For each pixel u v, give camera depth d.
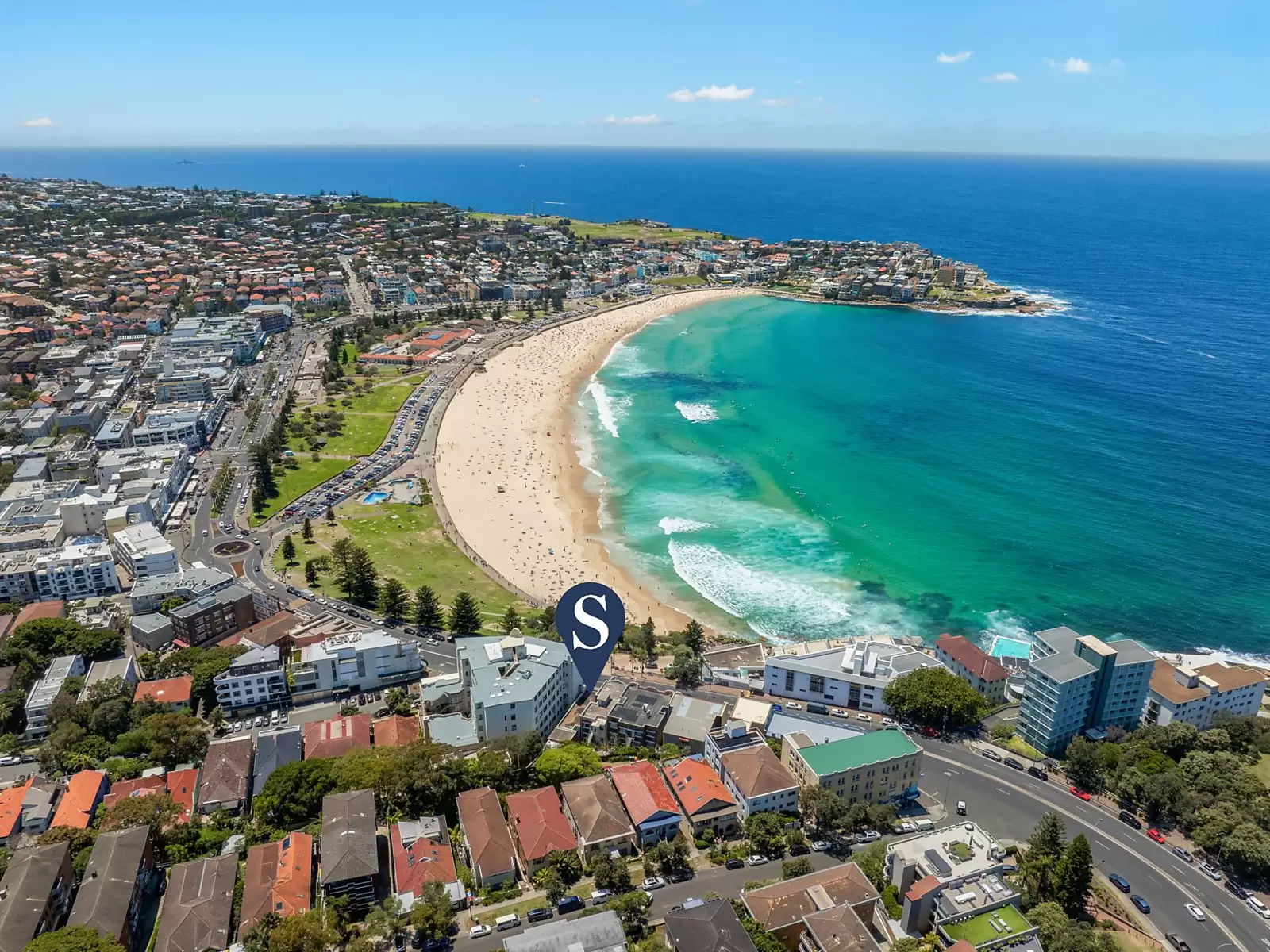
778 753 173.88
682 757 175.12
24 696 191.25
